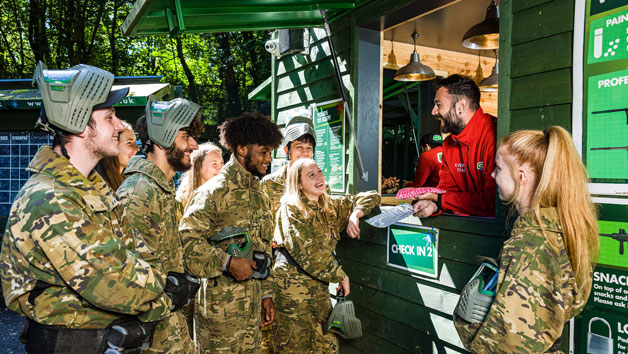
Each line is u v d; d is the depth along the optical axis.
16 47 19.31
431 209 2.72
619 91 1.80
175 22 3.60
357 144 3.68
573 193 1.42
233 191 2.73
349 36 3.72
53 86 1.51
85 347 1.52
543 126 2.11
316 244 3.03
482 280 1.53
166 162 2.38
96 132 1.63
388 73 6.00
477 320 1.49
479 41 3.64
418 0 3.05
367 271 3.46
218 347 2.61
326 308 3.20
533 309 1.35
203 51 19.41
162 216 2.15
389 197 3.59
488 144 2.59
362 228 3.50
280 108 4.93
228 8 3.48
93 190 1.61
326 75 4.06
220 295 2.61
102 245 1.48
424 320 2.88
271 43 4.69
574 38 1.96
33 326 1.52
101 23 19.34
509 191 1.56
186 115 2.35
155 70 20.33
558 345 1.49
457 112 2.69
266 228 2.91
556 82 2.05
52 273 1.46
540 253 1.39
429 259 2.82
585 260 1.40
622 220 1.78
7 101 5.97
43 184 1.49
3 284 1.51
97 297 1.45
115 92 1.69
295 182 3.11
